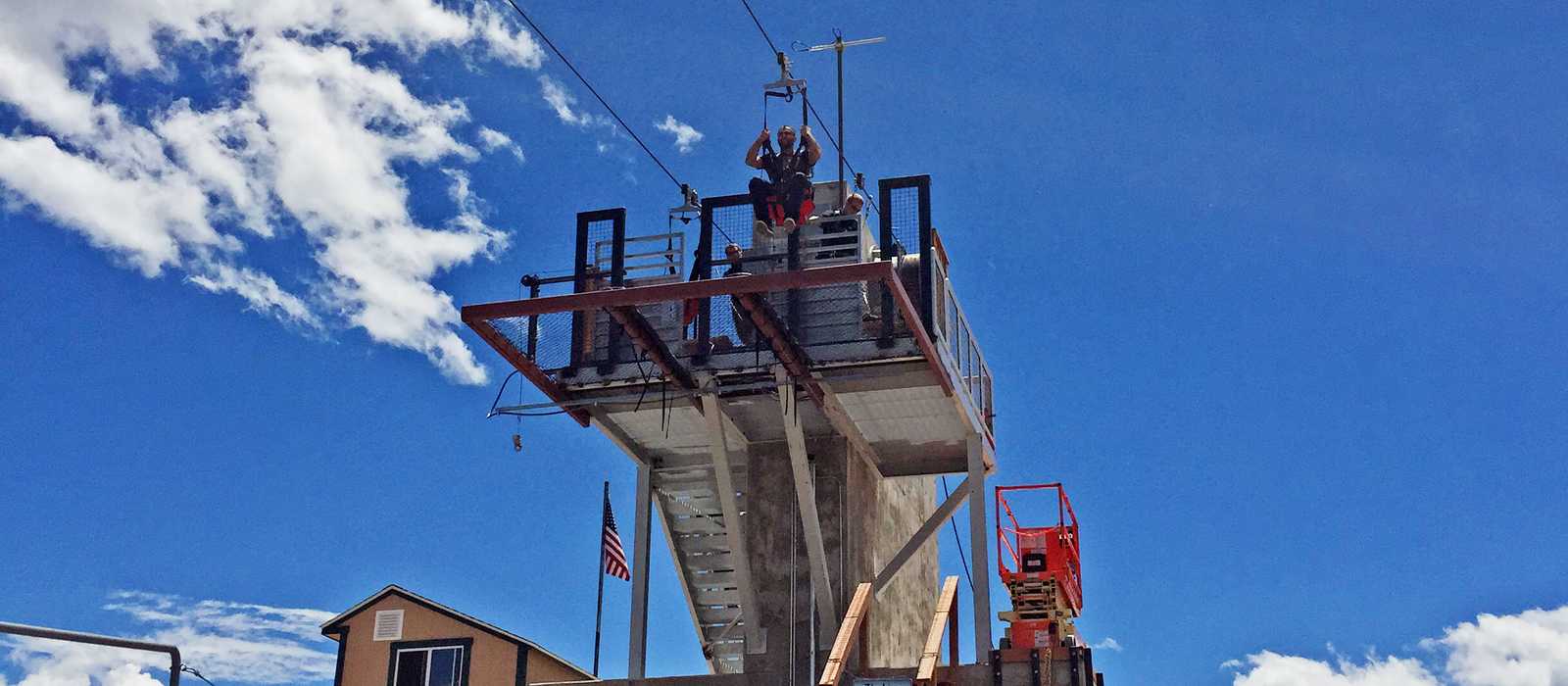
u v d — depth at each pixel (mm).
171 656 16828
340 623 33375
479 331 22984
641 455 28094
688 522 29203
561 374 25062
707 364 24719
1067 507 26859
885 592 28641
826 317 24203
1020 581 25406
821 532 26625
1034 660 24172
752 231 24891
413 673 32719
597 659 33719
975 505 26250
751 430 27359
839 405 25828
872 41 28391
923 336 22875
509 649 32688
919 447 28078
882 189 24547
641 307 24953
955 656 25688
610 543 34438
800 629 25891
